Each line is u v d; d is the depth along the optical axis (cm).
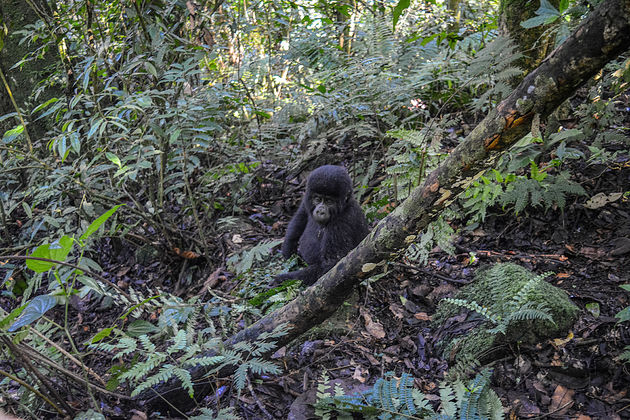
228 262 489
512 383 355
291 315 347
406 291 461
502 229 511
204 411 303
